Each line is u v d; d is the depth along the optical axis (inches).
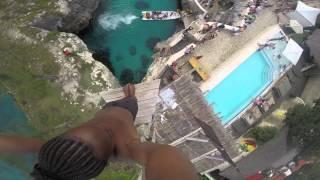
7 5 1298.0
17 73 1210.6
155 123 967.0
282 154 1159.6
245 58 1227.9
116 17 1409.9
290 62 1252.5
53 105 1181.7
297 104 1197.1
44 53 1222.3
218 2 1396.4
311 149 1157.7
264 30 1282.0
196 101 992.2
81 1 1306.6
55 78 1203.2
